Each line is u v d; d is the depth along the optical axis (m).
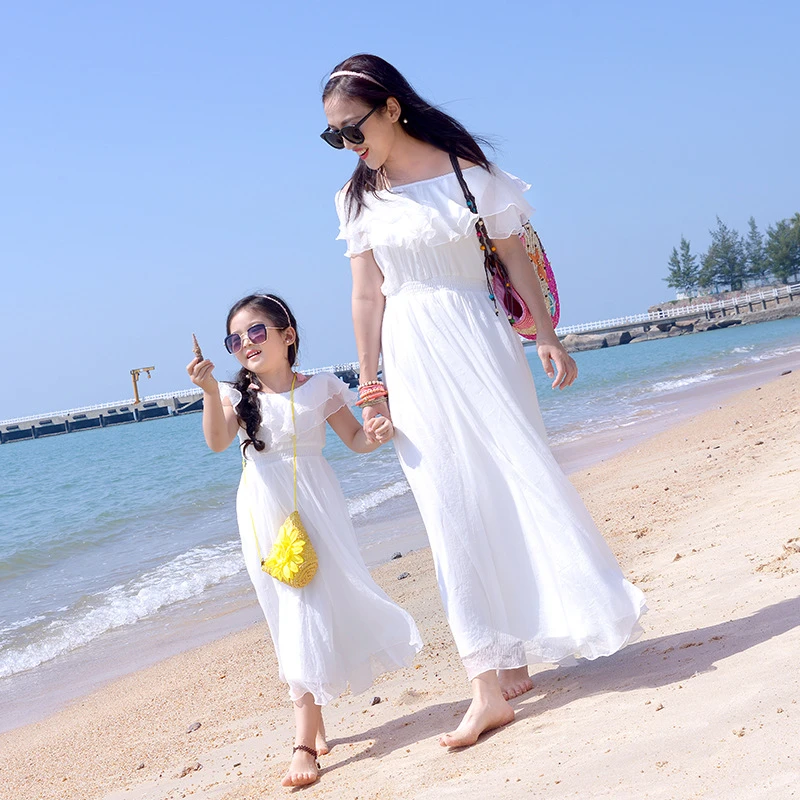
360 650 3.46
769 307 85.50
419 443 3.14
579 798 2.11
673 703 2.53
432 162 3.26
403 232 3.16
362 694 4.26
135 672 6.44
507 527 3.07
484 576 3.02
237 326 3.62
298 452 3.56
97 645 7.55
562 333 93.56
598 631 2.89
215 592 8.88
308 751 3.29
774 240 114.38
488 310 3.25
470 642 2.96
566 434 17.09
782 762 1.94
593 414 20.86
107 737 5.00
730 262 120.62
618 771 2.18
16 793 4.27
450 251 3.22
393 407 3.24
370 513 11.55
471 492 3.07
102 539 13.62
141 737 4.82
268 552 3.52
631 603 2.94
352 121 3.19
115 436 68.44
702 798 1.90
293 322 3.71
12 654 7.55
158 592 9.14
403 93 3.21
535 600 3.01
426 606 5.91
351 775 3.07
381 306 3.36
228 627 7.36
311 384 3.61
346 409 3.74
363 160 3.30
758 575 3.85
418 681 4.22
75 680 6.56
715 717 2.31
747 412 13.68
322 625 3.35
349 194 3.35
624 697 2.76
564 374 3.28
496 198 3.22
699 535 5.37
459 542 3.02
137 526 14.54
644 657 3.16
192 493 18.20
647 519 6.64
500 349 3.22
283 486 3.53
